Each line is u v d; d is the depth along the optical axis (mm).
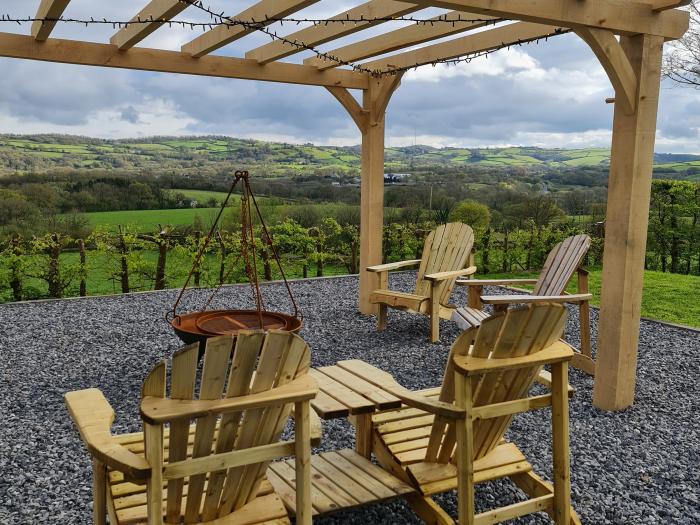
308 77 5621
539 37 4227
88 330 5531
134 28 4270
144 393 1674
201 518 1896
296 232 8406
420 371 4496
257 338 1683
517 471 2338
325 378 2508
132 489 2000
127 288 7391
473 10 3041
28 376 4281
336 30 4340
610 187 3750
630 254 3688
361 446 2639
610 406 3830
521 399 2148
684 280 8141
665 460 3168
